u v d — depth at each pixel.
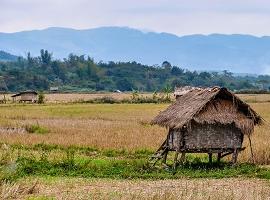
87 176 45.12
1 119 117.94
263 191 34.69
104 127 96.88
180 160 51.62
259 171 48.66
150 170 48.34
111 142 70.31
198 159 55.22
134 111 154.00
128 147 65.69
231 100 51.28
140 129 91.50
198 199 29.14
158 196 29.11
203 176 46.41
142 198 29.03
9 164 41.50
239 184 42.25
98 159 55.44
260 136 77.25
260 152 56.34
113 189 38.28
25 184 36.84
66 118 126.94
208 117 50.19
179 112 51.84
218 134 51.56
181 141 50.69
